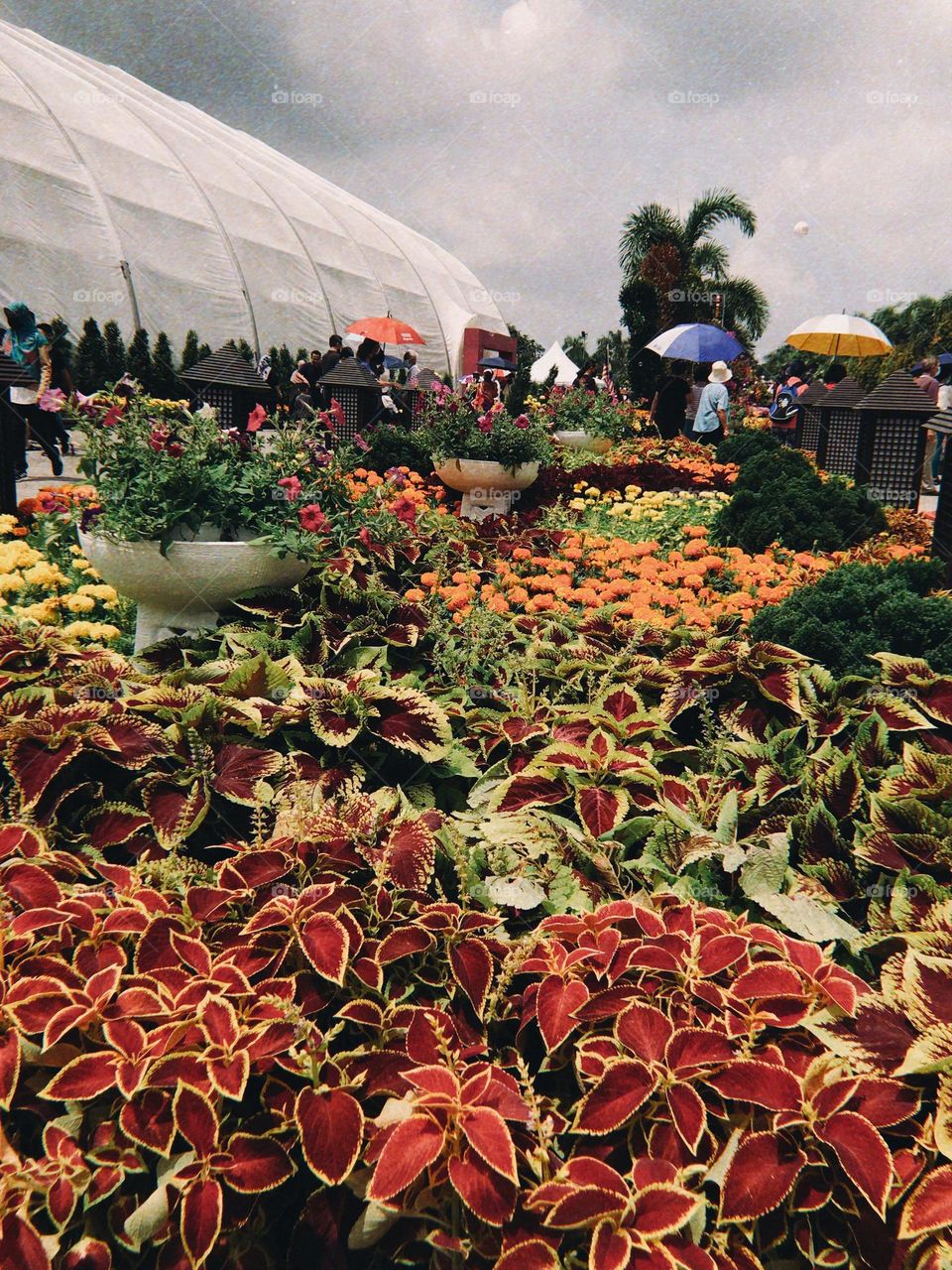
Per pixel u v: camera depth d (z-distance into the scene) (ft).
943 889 7.12
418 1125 5.09
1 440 22.34
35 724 8.30
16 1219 4.72
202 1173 5.05
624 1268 4.57
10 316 31.19
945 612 11.40
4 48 78.95
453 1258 5.06
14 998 5.75
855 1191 5.22
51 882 6.78
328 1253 5.11
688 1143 5.19
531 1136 5.34
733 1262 4.98
